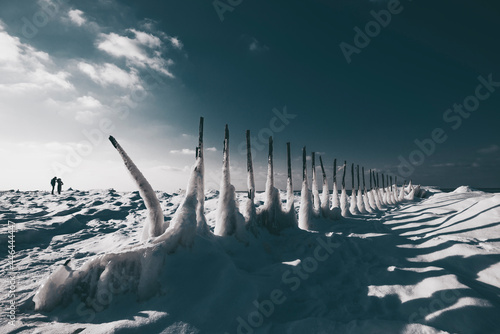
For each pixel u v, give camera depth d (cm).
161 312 279
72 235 774
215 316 283
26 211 1083
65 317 296
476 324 276
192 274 338
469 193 1379
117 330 250
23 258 545
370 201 1588
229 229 537
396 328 264
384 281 404
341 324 281
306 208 839
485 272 426
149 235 425
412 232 771
